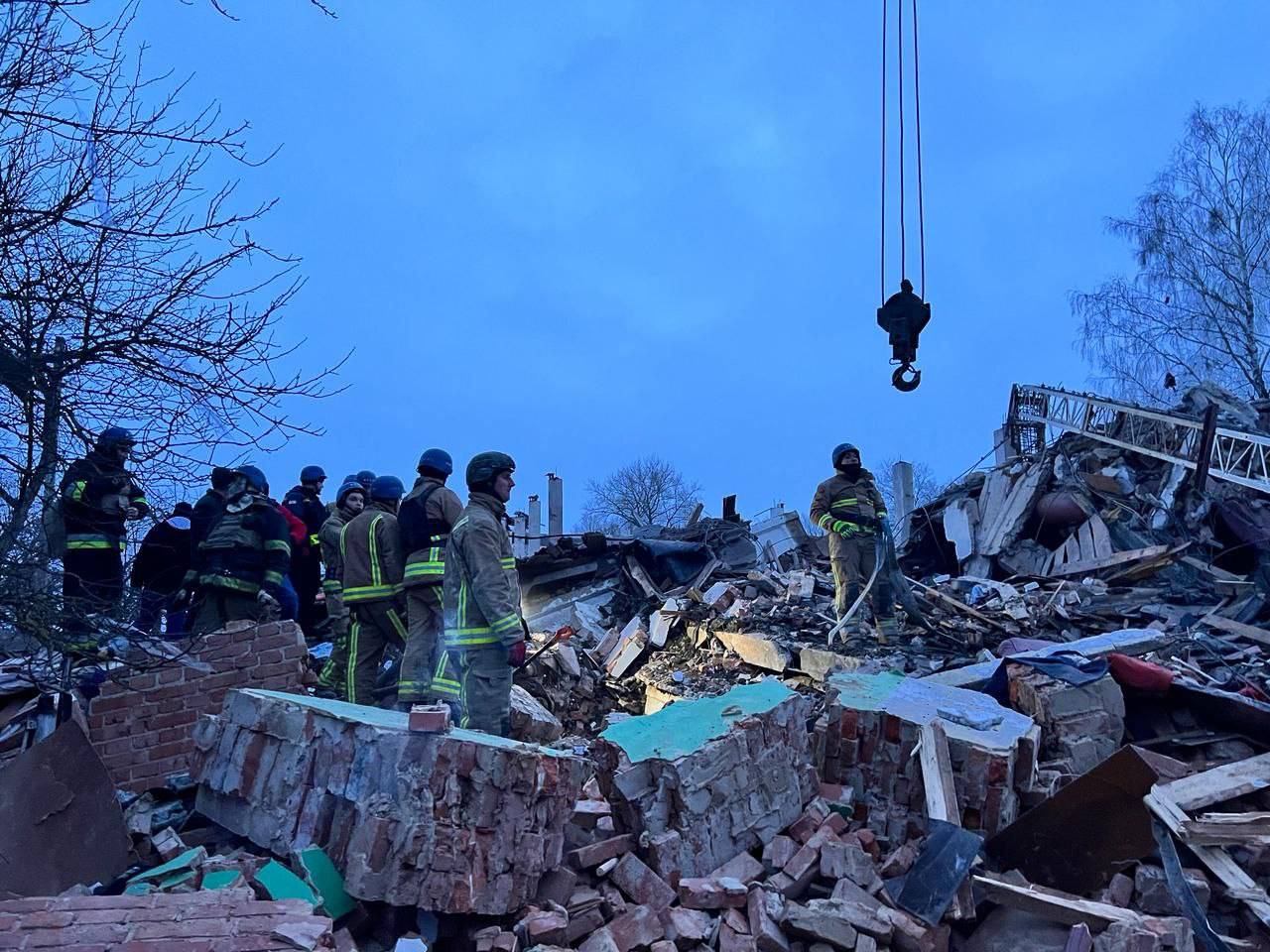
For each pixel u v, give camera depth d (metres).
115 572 5.76
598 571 14.18
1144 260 28.05
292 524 9.08
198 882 3.98
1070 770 6.12
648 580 13.73
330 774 4.27
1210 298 27.38
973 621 11.40
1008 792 5.46
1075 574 14.27
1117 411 15.98
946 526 17.16
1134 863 5.15
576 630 12.64
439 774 3.96
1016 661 6.78
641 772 4.91
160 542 6.14
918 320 7.89
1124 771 5.18
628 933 4.25
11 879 4.00
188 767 5.55
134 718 5.56
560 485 22.89
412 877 3.91
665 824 4.86
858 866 4.87
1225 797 5.30
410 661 6.06
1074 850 5.22
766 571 14.04
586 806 4.95
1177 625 11.55
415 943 3.69
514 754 4.08
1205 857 5.03
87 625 5.17
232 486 6.71
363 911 4.02
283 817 4.39
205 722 5.07
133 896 3.49
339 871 4.05
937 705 5.99
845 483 10.46
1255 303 26.69
